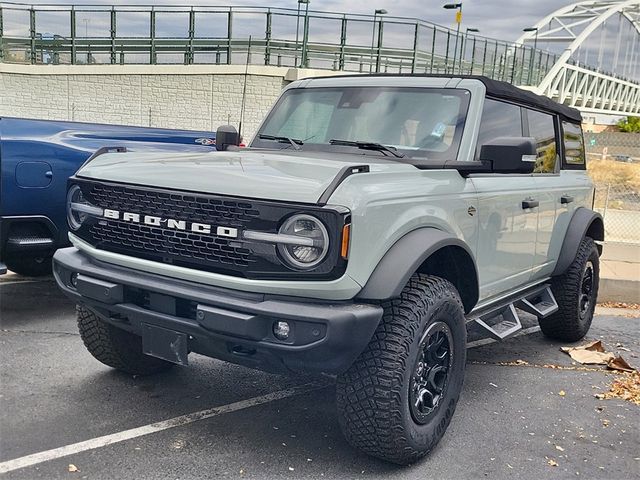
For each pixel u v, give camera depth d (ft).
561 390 15.85
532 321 22.86
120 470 10.66
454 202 12.26
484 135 14.28
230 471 10.85
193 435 12.11
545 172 17.83
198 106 66.64
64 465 10.71
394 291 10.04
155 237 10.99
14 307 20.20
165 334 11.10
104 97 70.59
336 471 11.05
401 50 67.92
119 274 11.32
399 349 10.49
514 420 13.80
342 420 10.77
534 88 94.07
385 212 10.33
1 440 11.44
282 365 10.28
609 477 11.48
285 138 15.46
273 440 12.09
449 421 12.16
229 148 15.79
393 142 14.12
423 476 11.06
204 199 10.33
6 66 73.72
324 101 15.62
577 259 19.06
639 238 40.81
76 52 72.02
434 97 14.39
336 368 9.95
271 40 64.85
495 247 14.16
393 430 10.57
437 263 12.62
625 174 87.56
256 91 64.85
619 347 20.27
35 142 17.71
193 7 65.92
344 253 9.61
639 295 27.73
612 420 14.12
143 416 12.82
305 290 9.80
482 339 20.21
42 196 17.88
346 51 66.28
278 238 9.73
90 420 12.49
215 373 15.47
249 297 10.09
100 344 13.99
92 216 11.85
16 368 15.05
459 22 73.61
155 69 67.41
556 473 11.50
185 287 10.56
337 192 9.83
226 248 10.22
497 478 11.17
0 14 73.41
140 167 11.76
